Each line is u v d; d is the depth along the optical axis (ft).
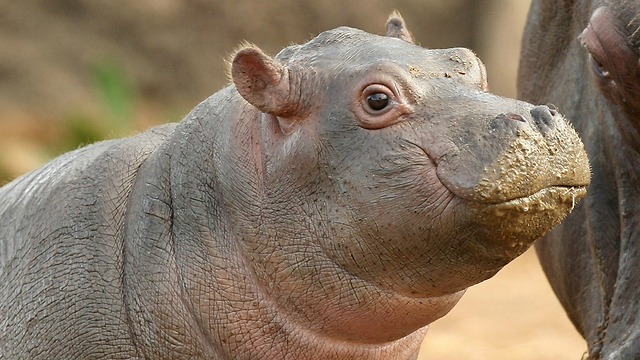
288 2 174.29
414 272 37.93
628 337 43.57
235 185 40.73
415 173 36.55
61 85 159.84
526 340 90.43
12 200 47.47
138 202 43.06
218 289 40.73
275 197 39.78
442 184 35.99
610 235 47.57
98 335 41.83
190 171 42.29
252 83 39.47
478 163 35.14
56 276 42.96
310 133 38.78
